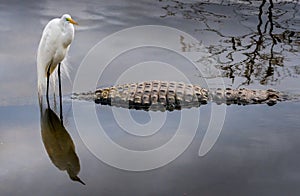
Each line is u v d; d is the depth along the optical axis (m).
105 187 9.66
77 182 9.79
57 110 12.95
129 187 9.66
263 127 12.41
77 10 20.31
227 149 11.28
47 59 13.00
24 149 10.96
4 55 15.88
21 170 10.12
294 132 12.15
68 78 14.77
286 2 22.67
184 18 20.25
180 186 9.73
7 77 14.54
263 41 18.56
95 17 19.62
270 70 16.22
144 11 20.67
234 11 21.38
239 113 13.20
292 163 10.67
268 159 10.84
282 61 16.97
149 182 9.87
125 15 20.08
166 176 10.11
